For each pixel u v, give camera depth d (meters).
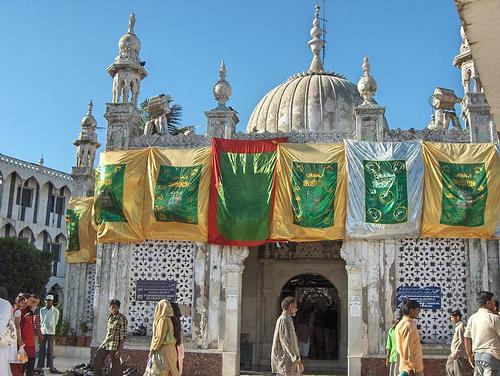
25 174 39.53
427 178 14.93
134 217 15.78
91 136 24.36
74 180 23.50
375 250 15.03
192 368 15.01
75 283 21.95
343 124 19.69
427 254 14.98
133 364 15.23
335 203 15.05
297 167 15.34
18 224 38.84
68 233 21.69
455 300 14.75
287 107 20.17
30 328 11.69
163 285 15.76
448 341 14.52
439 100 18.11
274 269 19.95
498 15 4.63
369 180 15.05
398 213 14.80
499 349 7.89
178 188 15.70
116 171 16.02
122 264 15.96
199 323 15.32
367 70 16.44
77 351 20.61
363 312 14.77
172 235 15.62
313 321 20.66
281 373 8.92
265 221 15.24
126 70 17.48
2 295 8.48
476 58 5.33
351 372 14.44
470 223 14.58
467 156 14.92
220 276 15.48
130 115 16.83
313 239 15.04
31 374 11.63
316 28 22.59
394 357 11.81
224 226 15.37
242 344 18.78
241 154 15.70
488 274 14.62
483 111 15.41
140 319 15.72
